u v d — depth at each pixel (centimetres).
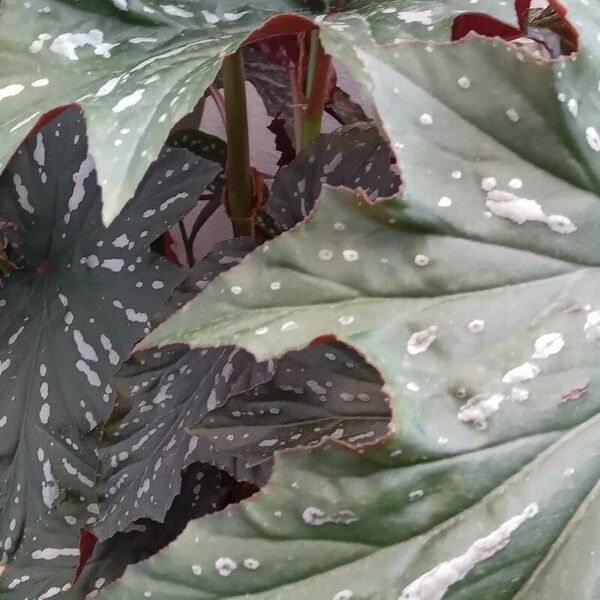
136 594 26
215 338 27
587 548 26
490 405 26
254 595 26
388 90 27
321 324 27
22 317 46
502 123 27
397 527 26
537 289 27
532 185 27
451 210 27
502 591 26
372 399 37
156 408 41
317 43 46
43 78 31
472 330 26
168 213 44
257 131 70
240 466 40
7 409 45
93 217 45
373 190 42
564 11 28
